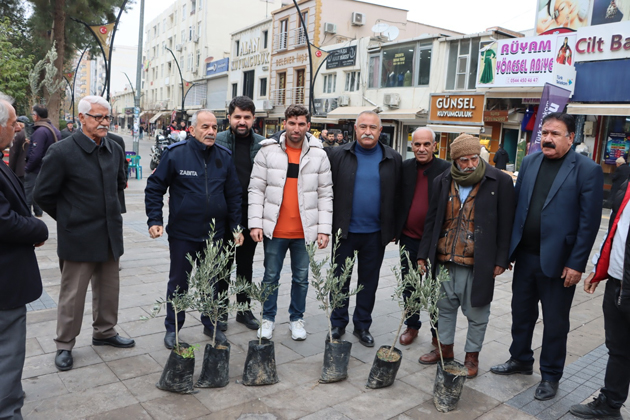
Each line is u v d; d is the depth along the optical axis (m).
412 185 4.21
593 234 3.18
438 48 18.14
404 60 19.67
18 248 2.50
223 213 3.95
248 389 3.26
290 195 4.06
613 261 2.98
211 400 3.09
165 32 54.16
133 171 17.22
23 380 3.21
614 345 3.01
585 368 3.82
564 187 3.26
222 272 3.78
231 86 35.16
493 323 4.76
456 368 3.26
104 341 3.81
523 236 3.47
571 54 13.46
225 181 4.01
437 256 3.68
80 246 3.38
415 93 19.27
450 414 3.06
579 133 14.27
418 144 4.03
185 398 3.10
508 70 14.45
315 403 3.12
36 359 3.52
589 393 3.42
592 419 3.08
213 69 38.16
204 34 42.03
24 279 2.52
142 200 11.74
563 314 3.35
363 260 4.18
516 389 3.46
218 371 3.24
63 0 19.44
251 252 4.48
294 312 4.25
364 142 4.04
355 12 25.12
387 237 4.11
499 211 3.49
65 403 2.96
